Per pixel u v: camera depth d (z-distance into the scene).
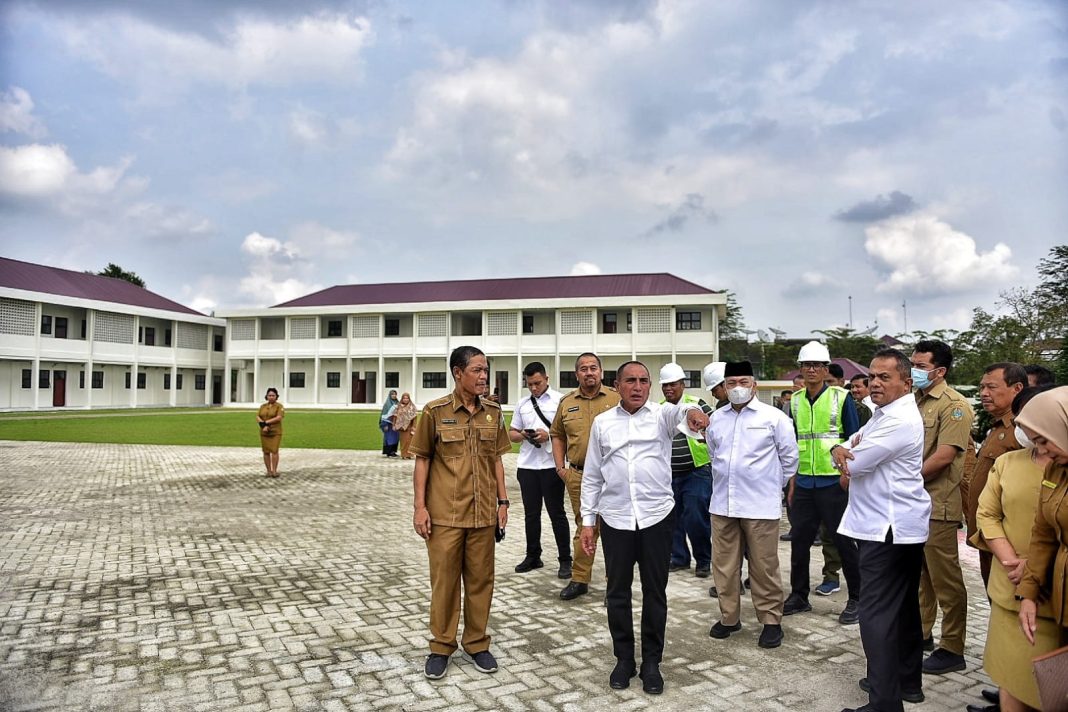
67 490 11.78
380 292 55.94
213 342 54.94
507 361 48.78
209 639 4.79
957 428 4.34
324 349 50.53
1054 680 2.61
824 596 5.96
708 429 5.02
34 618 5.23
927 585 4.59
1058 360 14.48
